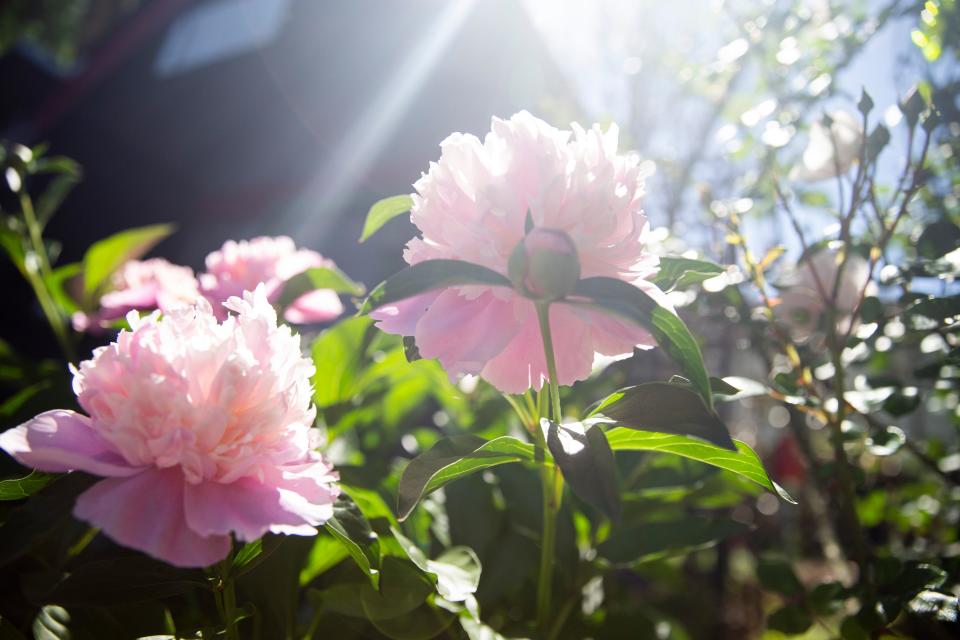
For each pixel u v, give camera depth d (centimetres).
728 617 132
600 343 35
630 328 32
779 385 51
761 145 70
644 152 120
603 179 33
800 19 67
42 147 83
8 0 543
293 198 280
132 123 340
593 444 31
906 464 100
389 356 66
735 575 157
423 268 30
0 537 29
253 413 31
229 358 31
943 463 69
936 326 46
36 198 327
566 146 35
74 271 87
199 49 367
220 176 309
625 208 34
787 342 54
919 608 40
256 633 44
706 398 29
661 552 52
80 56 492
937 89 61
